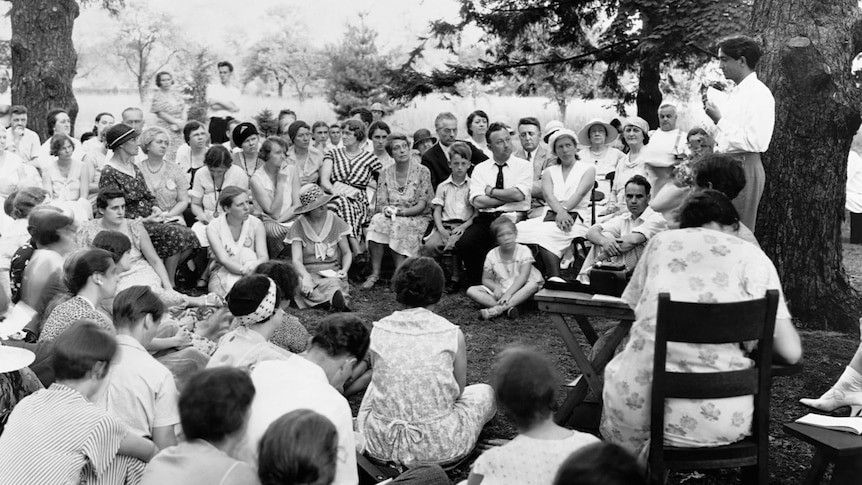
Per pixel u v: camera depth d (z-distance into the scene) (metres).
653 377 3.32
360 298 7.74
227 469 2.54
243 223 7.28
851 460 3.43
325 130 9.66
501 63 14.04
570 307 4.30
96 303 4.30
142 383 3.44
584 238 7.58
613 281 4.28
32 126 10.90
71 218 5.17
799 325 6.37
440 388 4.10
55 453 2.92
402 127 16.45
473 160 8.69
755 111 5.18
